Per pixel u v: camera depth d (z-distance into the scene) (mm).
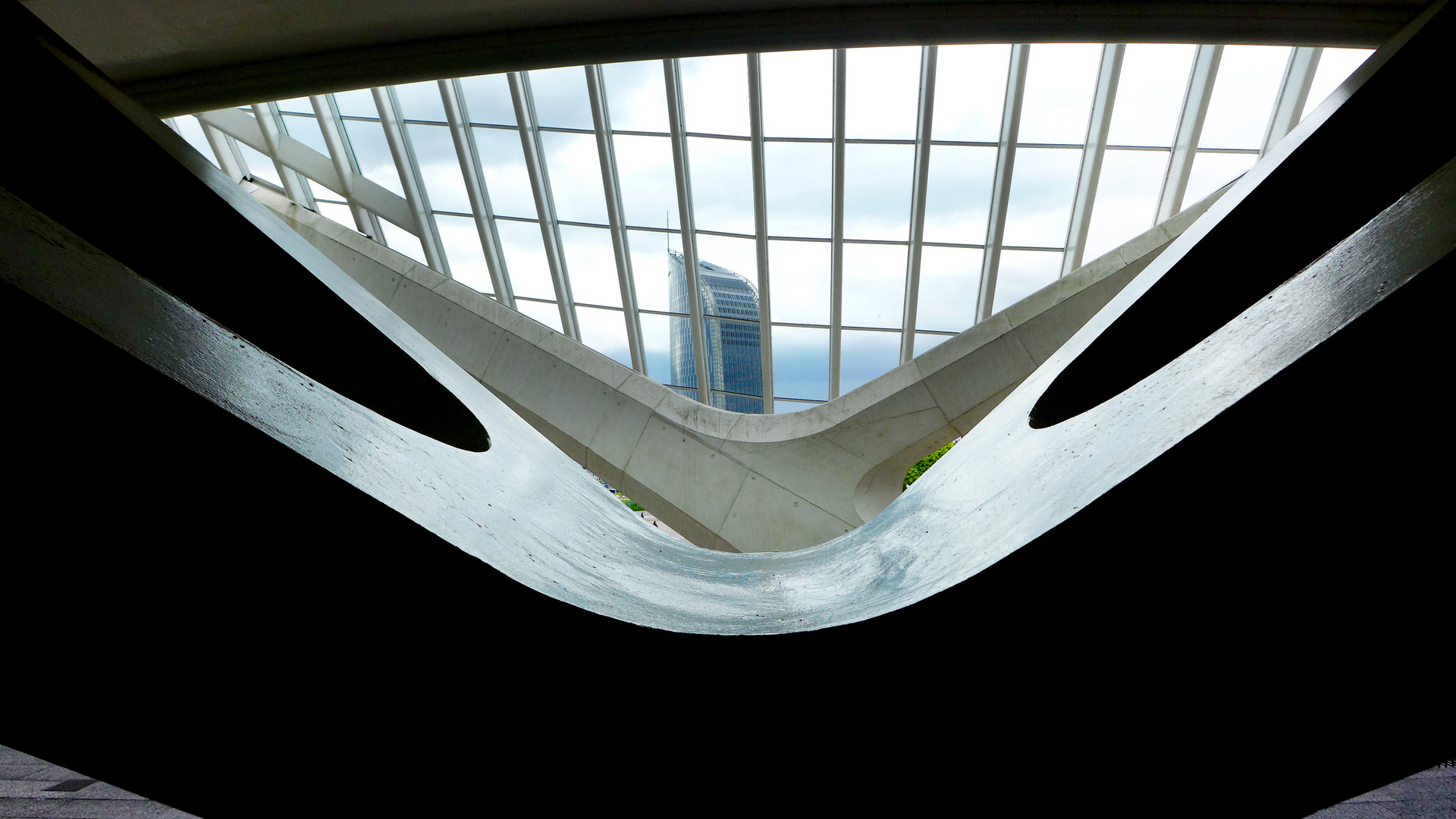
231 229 7234
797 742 3186
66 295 2225
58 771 6871
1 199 2432
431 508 2973
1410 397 2344
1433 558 2453
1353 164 6484
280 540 2434
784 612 4527
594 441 16188
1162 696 2834
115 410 2184
